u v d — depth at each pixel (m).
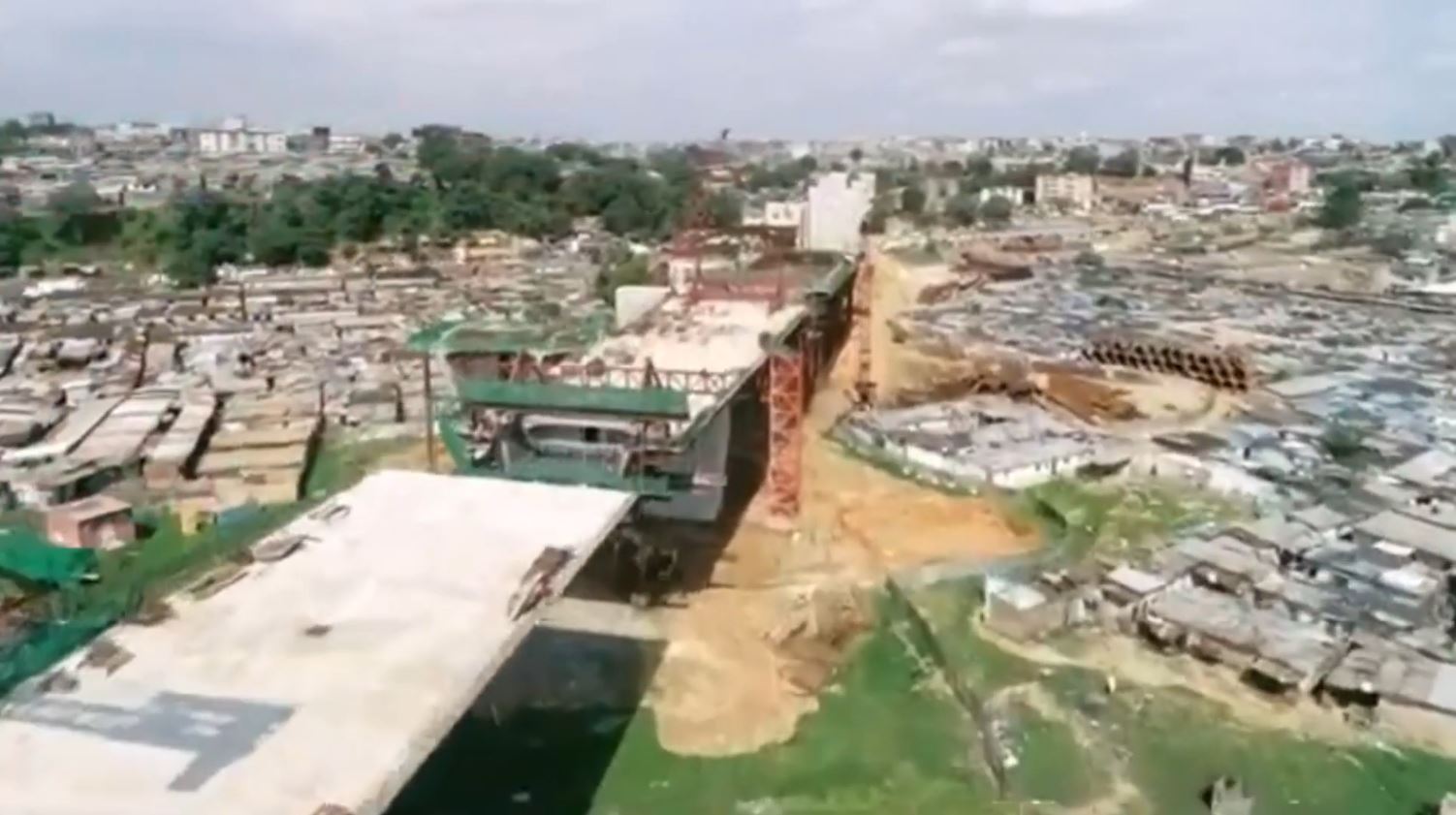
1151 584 67.56
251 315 157.88
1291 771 51.34
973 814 48.69
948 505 86.94
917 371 133.12
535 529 53.06
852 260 150.50
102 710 36.22
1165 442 97.88
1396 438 100.00
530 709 57.06
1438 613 64.62
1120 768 51.44
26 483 80.12
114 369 121.56
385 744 34.53
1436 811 48.22
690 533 81.06
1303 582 67.81
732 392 76.62
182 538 72.94
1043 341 146.12
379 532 52.34
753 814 48.94
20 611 54.22
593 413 69.25
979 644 63.41
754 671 61.59
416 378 116.50
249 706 36.56
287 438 94.94
